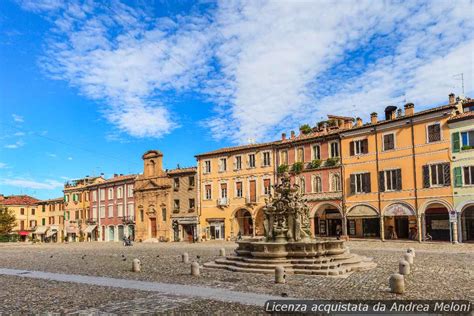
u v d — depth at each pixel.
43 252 45.69
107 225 81.06
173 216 69.19
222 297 14.96
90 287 18.06
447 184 42.59
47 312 13.39
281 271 18.02
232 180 63.06
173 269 24.05
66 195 92.00
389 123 47.72
